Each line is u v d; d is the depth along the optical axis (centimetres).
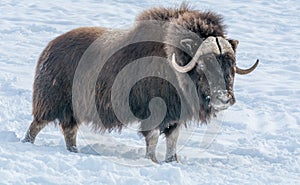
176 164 1623
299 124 2456
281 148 2023
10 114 2286
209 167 1634
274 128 2389
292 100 2861
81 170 1407
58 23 4600
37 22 4578
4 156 1453
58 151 1614
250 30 4741
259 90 3047
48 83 1814
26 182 1264
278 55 3959
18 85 2831
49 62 1830
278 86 3142
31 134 1847
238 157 1816
